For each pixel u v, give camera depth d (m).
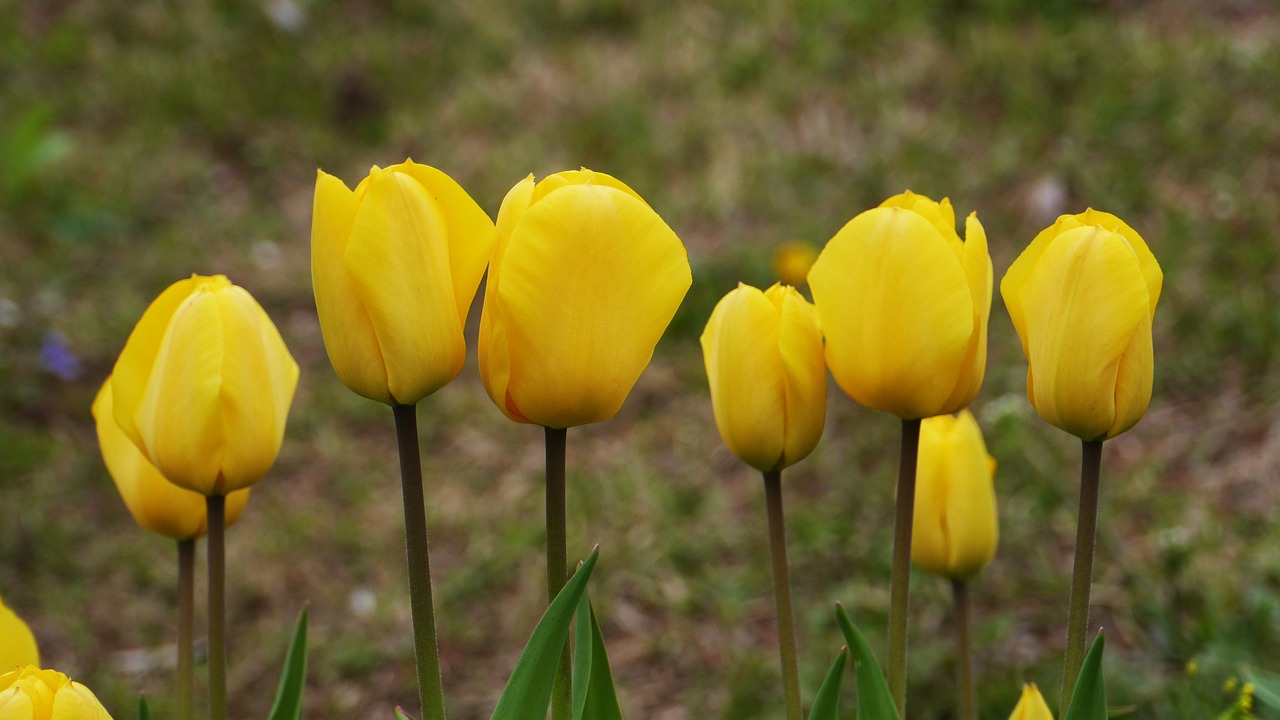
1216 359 3.51
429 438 3.81
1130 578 2.84
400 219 0.89
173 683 2.95
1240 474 3.19
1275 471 3.16
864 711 1.10
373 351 0.93
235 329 1.05
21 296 4.31
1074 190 4.21
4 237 4.61
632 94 5.17
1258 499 3.09
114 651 3.07
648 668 2.96
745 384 1.06
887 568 3.02
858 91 4.92
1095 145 4.37
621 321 0.92
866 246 0.98
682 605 3.08
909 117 4.75
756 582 3.11
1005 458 3.28
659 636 3.02
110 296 4.34
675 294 0.93
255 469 1.09
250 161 5.15
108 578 3.30
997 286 3.94
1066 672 1.08
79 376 3.99
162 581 3.28
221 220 4.82
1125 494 3.15
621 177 4.71
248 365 1.06
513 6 5.91
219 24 5.81
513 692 0.98
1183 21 4.96
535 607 3.14
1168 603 2.68
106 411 1.24
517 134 5.08
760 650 2.91
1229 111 4.34
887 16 5.30
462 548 3.40
